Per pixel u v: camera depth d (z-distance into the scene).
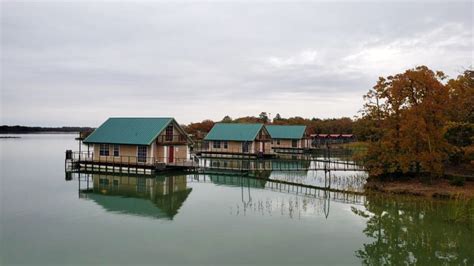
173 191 29.89
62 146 91.62
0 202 25.20
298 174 39.53
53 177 37.28
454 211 21.89
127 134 41.78
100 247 16.09
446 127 28.28
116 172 39.69
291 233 18.38
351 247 16.47
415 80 27.84
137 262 14.45
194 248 16.06
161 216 21.55
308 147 73.81
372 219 21.06
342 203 25.20
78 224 19.77
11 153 67.50
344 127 111.50
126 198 26.92
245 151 59.16
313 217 21.53
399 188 27.66
